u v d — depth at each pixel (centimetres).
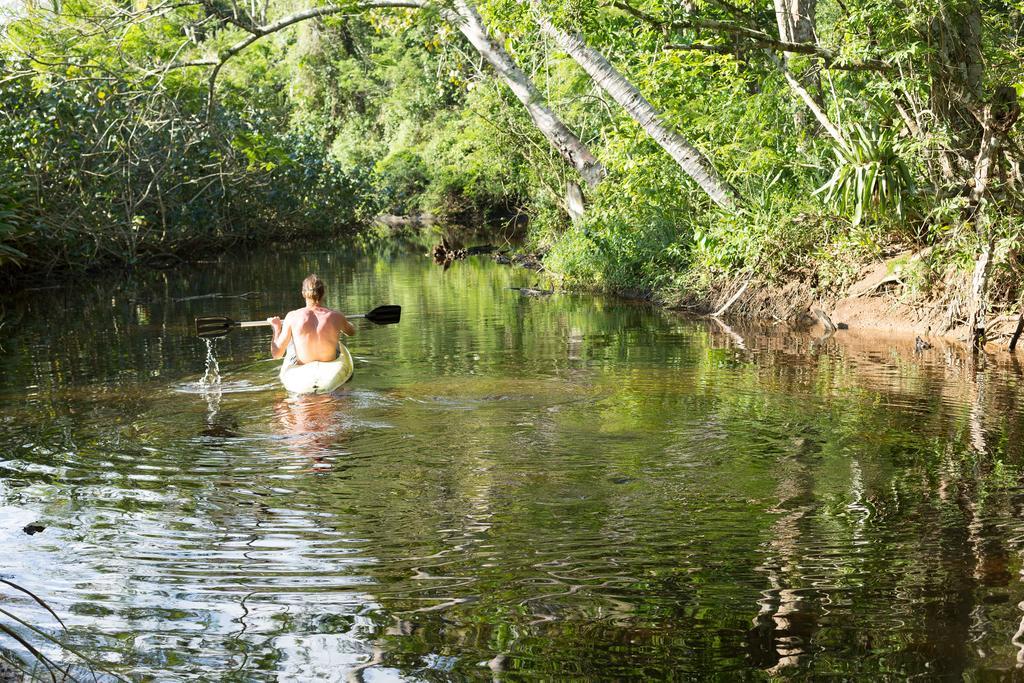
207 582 418
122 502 522
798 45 1092
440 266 2267
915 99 1091
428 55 4022
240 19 1806
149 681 339
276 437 654
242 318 1381
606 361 960
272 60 4625
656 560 436
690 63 1503
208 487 546
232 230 2884
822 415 705
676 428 669
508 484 546
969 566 422
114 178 2238
